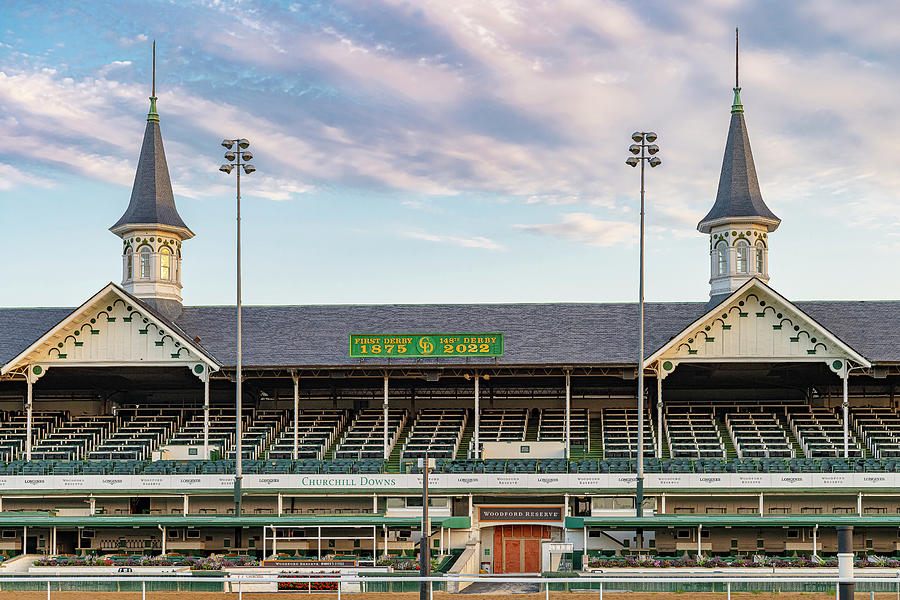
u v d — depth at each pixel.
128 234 72.19
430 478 60.44
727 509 60.00
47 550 59.97
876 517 54.28
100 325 64.12
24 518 56.59
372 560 51.81
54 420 71.44
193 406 74.44
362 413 73.38
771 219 70.69
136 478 60.88
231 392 75.50
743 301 62.38
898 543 57.34
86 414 74.88
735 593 42.34
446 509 60.75
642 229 58.28
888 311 68.69
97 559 53.38
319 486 60.56
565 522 55.72
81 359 63.88
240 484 59.69
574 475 59.97
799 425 67.88
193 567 51.84
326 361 63.75
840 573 32.84
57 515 60.41
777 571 48.91
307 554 58.94
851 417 68.75
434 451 65.19
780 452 63.44
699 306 70.56
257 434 68.81
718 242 71.56
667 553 57.59
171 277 72.38
